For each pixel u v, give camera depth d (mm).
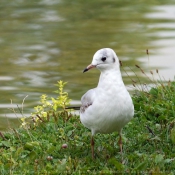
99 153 9375
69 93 16859
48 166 8633
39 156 9273
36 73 19422
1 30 26062
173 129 9414
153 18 27828
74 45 23328
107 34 25141
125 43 23344
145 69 18953
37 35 25125
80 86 17625
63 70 19766
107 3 31734
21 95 16922
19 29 26156
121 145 9195
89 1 32156
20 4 31172
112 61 8781
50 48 22938
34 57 21672
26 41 24078
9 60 21359
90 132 10289
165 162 8602
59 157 9336
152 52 21516
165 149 9188
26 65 20562
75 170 8570
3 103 16047
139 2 31766
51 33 25469
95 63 8844
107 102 8617
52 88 17609
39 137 10188
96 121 8773
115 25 26891
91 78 18609
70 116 11133
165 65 19422
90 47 22938
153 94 11945
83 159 9117
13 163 8883
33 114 11281
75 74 19172
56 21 27672
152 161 8719
